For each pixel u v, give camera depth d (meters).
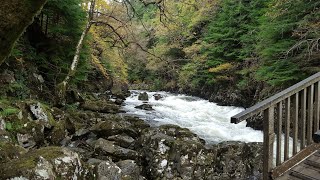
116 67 19.14
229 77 17.47
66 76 11.07
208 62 18.83
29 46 10.65
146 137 6.79
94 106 12.36
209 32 20.08
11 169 3.17
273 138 3.31
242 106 16.08
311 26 9.79
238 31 16.88
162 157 6.09
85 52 12.55
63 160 3.49
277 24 11.36
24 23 2.69
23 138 6.11
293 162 3.51
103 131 7.71
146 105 15.50
